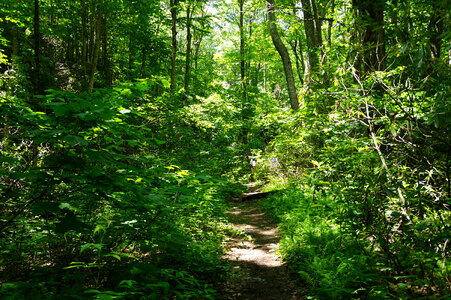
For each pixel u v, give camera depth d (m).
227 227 7.36
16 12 11.50
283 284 4.37
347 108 4.66
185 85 20.84
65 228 2.72
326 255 4.80
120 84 3.17
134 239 4.01
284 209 8.80
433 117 3.18
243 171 16.56
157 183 3.59
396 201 3.86
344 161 4.36
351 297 3.50
